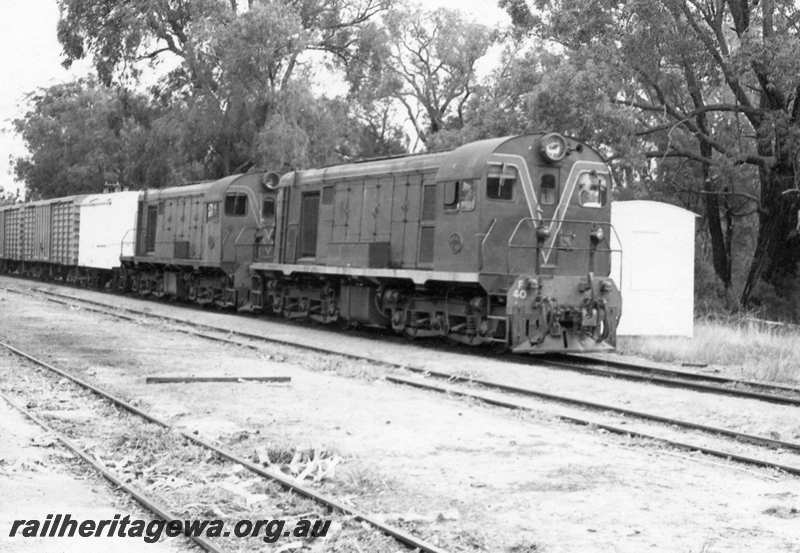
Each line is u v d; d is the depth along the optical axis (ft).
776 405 45.70
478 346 70.28
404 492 28.40
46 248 163.53
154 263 120.57
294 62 158.71
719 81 115.65
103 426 38.29
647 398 47.19
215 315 97.86
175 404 43.42
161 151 164.55
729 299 120.37
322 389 48.34
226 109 153.28
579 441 36.11
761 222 120.88
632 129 105.50
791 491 29.09
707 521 25.70
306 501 27.12
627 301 76.89
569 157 65.82
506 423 39.65
